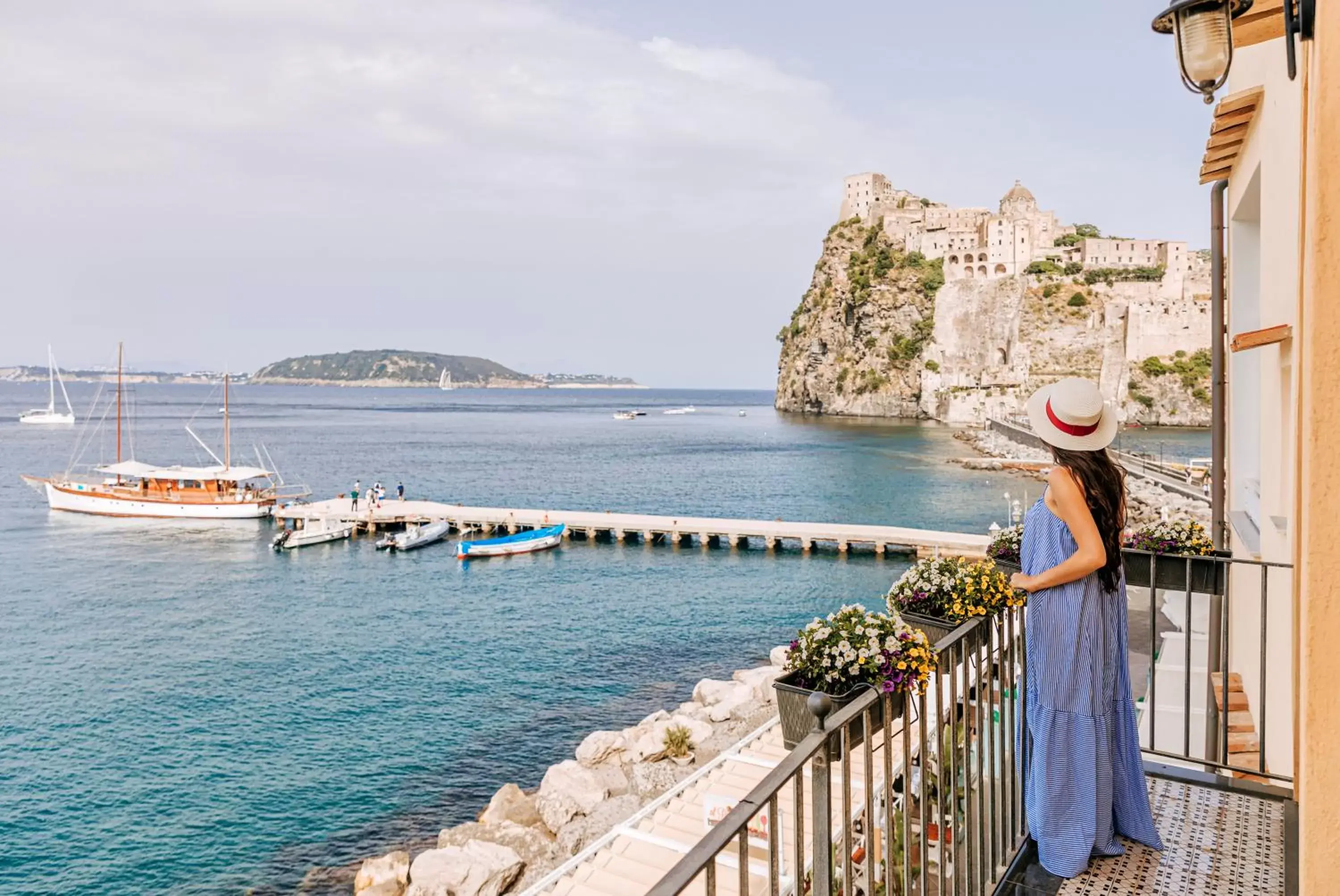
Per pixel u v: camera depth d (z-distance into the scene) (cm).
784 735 434
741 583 4425
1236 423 988
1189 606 551
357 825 1983
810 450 12375
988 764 453
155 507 6650
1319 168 249
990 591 502
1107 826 430
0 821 2017
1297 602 431
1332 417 251
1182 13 374
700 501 7562
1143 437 13012
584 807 1850
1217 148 901
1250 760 799
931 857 770
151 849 1892
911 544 5016
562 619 3772
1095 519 412
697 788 1628
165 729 2553
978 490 7981
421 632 3581
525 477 9506
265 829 1970
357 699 2791
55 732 2536
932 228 17612
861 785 1406
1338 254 248
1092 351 15288
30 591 4359
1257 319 968
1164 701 1057
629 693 2830
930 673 401
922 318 17238
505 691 2850
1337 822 255
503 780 2202
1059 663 420
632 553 5262
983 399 15550
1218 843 447
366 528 6016
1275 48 675
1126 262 16238
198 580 4594
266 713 2669
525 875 1614
